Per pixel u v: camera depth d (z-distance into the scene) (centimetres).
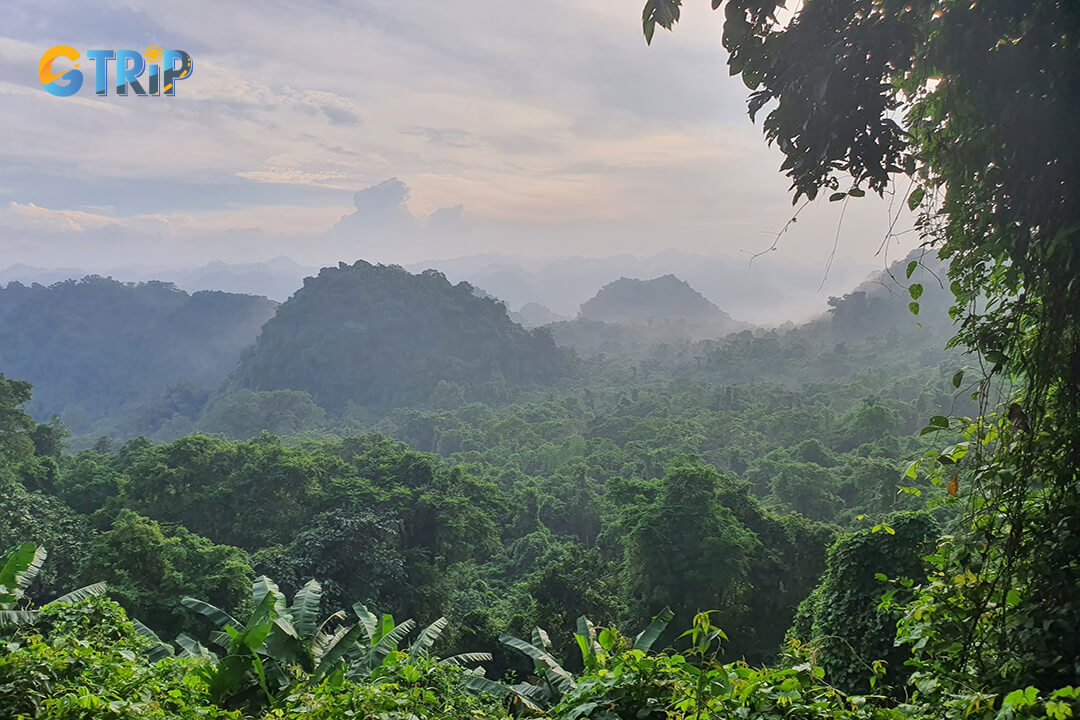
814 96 317
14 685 476
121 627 769
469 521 2789
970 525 379
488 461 6253
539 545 3644
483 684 687
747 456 5703
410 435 8138
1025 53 288
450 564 2767
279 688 671
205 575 1862
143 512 2686
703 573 2233
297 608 784
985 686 343
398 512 2622
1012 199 324
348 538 2269
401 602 2339
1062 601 329
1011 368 379
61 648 584
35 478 3225
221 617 845
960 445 385
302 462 2886
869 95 312
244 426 8969
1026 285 340
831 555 1303
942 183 370
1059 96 285
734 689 381
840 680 1147
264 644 689
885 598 443
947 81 330
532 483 4944
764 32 335
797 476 4038
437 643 2103
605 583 2675
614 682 416
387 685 573
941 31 307
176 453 2880
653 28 341
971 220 356
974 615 363
